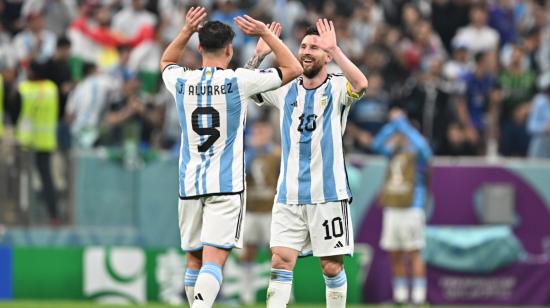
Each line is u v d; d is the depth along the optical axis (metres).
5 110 50.50
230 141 27.05
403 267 47.97
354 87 27.97
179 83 27.19
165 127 54.59
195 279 28.28
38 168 49.62
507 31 66.44
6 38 57.66
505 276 52.03
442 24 64.75
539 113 57.62
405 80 59.12
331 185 28.56
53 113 49.84
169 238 50.59
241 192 27.08
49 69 51.44
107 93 52.75
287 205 28.81
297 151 28.72
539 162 53.66
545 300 52.25
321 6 64.62
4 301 47.53
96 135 51.59
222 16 56.94
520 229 53.50
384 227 47.81
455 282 51.66
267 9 61.50
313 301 49.53
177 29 59.09
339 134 28.69
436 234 51.72
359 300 50.50
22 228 49.38
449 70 59.00
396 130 47.38
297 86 28.81
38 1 60.00
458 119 56.06
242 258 47.81
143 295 48.97
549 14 68.12
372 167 51.59
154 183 50.53
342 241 28.77
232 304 47.84
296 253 28.97
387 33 61.47
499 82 59.22
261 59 28.58
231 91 26.84
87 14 58.94
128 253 49.03
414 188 47.09
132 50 57.72
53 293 48.75
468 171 53.12
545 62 65.25
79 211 49.97
